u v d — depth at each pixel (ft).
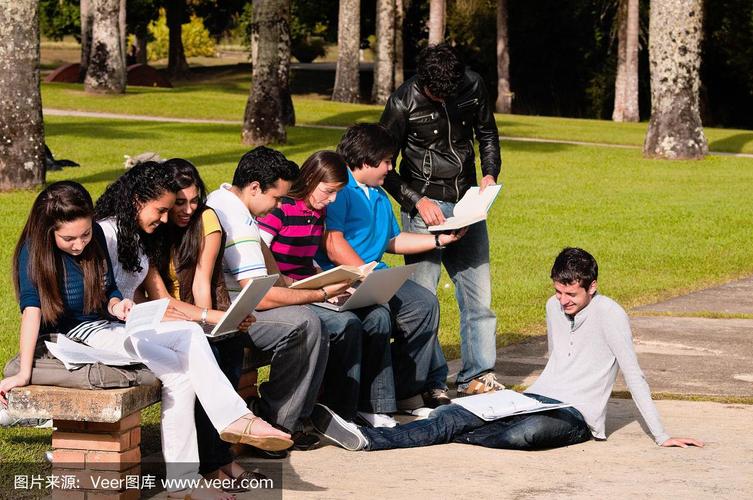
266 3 90.58
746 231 59.00
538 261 48.34
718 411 26.03
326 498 19.43
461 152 27.76
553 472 21.13
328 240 24.94
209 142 91.86
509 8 194.49
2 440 22.31
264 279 19.88
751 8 173.17
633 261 49.32
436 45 26.63
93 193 59.88
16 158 59.67
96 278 19.79
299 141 95.81
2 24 58.44
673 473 21.11
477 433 23.07
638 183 79.25
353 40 161.07
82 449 18.83
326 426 22.41
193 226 21.04
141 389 18.75
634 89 162.40
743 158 98.43
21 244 19.38
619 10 170.91
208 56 297.53
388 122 27.43
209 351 19.45
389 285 23.30
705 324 36.78
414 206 27.20
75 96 129.59
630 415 25.68
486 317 27.61
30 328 18.93
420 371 25.43
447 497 19.57
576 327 23.53
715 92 190.70
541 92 200.95
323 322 22.29
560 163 90.68
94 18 132.87
